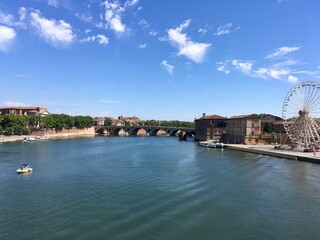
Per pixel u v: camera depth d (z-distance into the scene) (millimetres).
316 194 58469
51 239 37938
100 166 91188
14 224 42469
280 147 143000
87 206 50000
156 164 95625
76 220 43812
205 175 76312
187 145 181750
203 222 43500
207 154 126750
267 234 39875
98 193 57969
